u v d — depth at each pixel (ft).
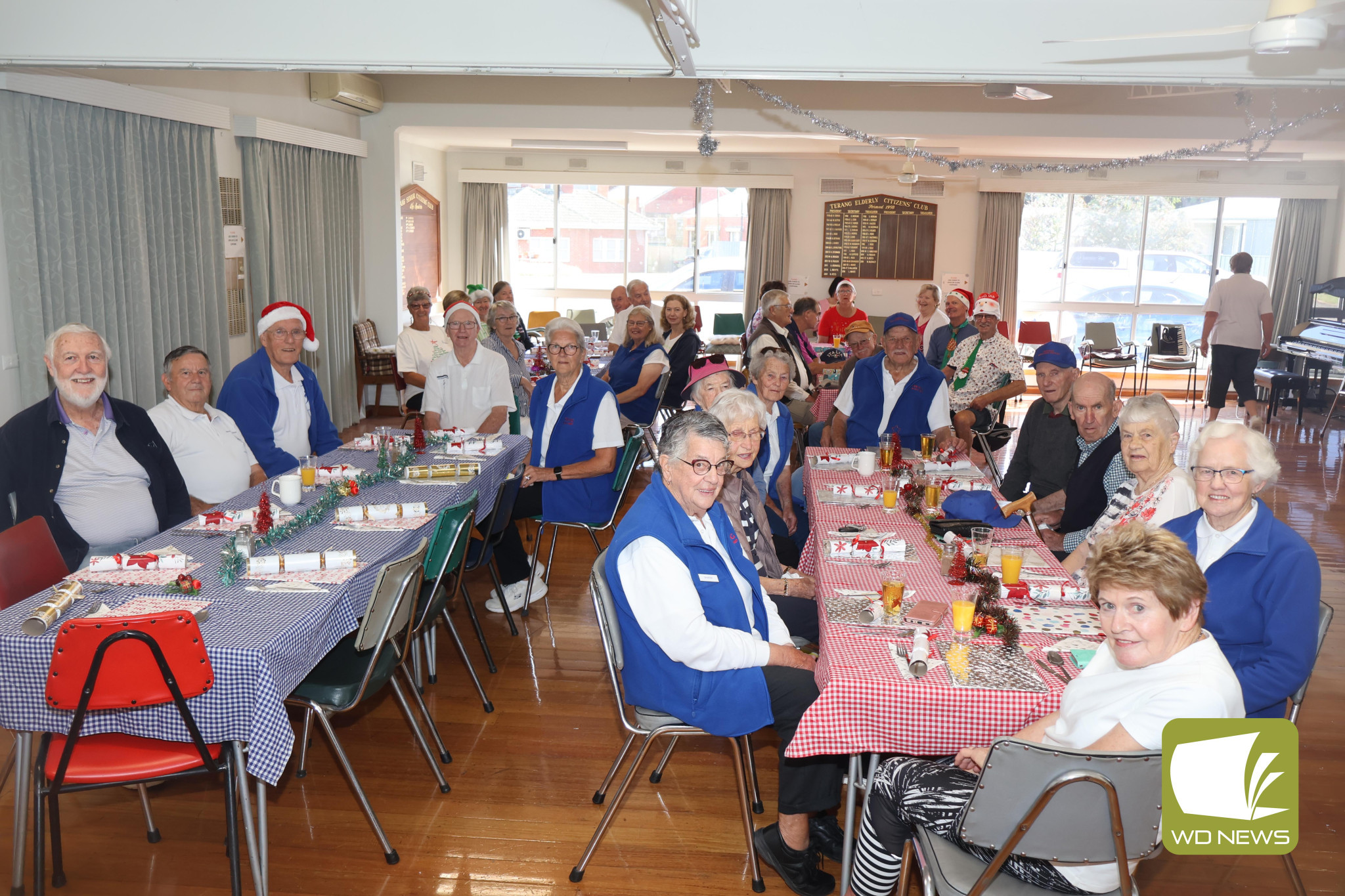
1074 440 12.69
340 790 9.78
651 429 22.50
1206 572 7.58
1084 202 40.55
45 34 12.29
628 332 22.07
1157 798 5.50
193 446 12.09
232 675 6.91
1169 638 5.78
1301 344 32.94
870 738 6.82
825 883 8.29
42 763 7.36
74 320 16.72
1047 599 8.38
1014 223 39.32
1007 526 10.51
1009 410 34.76
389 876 8.41
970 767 6.52
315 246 25.81
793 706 8.04
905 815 6.76
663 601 7.69
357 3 12.23
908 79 12.21
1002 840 5.70
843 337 28.63
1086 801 5.47
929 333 26.43
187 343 20.40
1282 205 38.58
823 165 39.55
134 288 18.39
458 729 11.09
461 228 40.50
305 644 7.53
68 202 16.51
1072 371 12.76
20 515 10.30
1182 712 5.62
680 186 39.91
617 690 8.39
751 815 8.34
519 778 10.07
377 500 11.22
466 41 12.25
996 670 6.97
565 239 41.52
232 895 7.61
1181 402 36.96
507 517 12.39
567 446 14.44
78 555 10.52
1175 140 27.58
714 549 8.12
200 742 7.08
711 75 12.30
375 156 28.68
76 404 10.39
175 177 19.71
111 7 12.25
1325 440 28.94
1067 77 12.01
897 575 8.95
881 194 39.63
